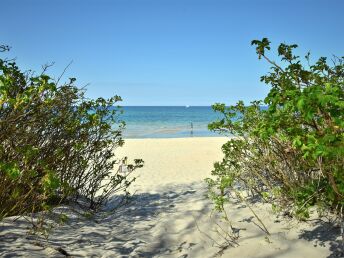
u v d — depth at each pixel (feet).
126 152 49.90
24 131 12.94
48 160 14.49
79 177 17.71
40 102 12.71
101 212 17.54
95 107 18.19
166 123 186.39
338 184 10.10
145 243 12.67
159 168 34.65
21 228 12.76
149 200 19.94
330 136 8.01
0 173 12.62
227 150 15.79
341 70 12.71
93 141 18.08
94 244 12.40
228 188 18.62
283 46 11.23
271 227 12.53
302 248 10.81
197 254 11.66
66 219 13.62
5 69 12.30
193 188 23.56
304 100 7.61
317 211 12.26
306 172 13.50
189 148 54.29
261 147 15.08
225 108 15.90
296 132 9.30
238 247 11.59
